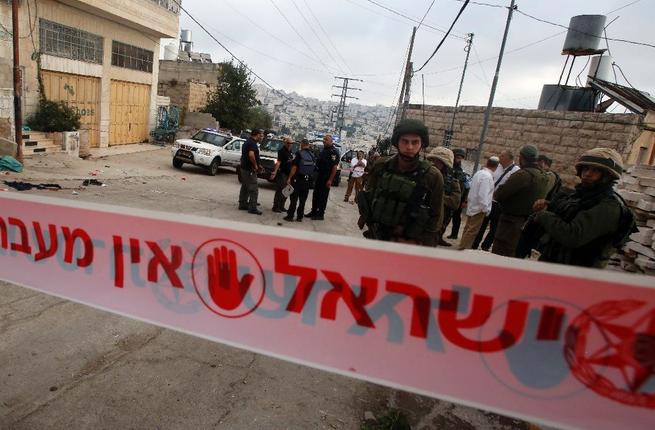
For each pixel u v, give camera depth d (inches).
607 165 87.6
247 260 55.4
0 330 111.3
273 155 502.3
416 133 91.4
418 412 98.3
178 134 827.4
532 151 167.3
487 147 628.1
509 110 598.2
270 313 56.1
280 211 329.4
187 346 113.7
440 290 48.1
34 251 68.2
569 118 541.3
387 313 50.7
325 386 103.8
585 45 591.8
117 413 86.3
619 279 42.9
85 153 513.3
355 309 51.9
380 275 49.9
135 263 62.0
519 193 168.2
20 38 437.1
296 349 55.7
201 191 379.9
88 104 570.6
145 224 59.5
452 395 49.9
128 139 686.5
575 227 88.2
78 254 65.4
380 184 96.4
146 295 62.5
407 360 50.9
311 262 52.4
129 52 639.8
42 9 459.5
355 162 435.5
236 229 54.7
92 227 63.1
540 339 46.3
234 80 1043.3
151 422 84.9
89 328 117.1
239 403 93.6
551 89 625.3
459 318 48.3
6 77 414.0
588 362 45.5
